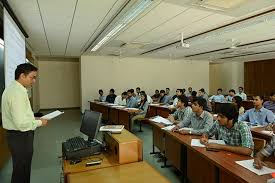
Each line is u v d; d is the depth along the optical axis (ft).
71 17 12.57
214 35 17.43
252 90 37.24
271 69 34.19
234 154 6.35
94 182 4.69
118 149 5.84
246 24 14.06
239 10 10.61
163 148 11.30
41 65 33.68
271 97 16.47
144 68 32.91
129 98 22.84
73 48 24.13
